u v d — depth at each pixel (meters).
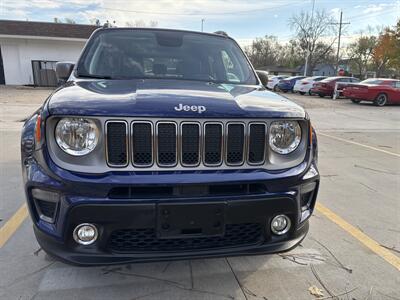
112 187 1.83
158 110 1.88
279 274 2.50
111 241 1.92
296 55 64.06
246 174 1.99
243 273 2.50
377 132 9.30
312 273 2.53
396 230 3.28
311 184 2.25
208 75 3.10
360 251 2.87
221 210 1.93
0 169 4.68
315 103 17.47
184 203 1.88
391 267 2.64
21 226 3.08
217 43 3.53
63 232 1.88
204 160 1.96
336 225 3.35
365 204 3.91
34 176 1.93
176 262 2.60
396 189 4.47
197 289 2.30
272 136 2.08
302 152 2.19
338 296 2.28
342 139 8.10
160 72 3.00
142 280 2.37
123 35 3.34
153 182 1.84
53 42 22.42
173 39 3.41
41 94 16.88
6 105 12.10
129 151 1.86
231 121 1.98
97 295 2.20
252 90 2.68
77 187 1.81
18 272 2.41
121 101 1.94
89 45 3.19
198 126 1.93
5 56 22.16
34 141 2.04
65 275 2.39
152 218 1.87
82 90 2.21
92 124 1.85
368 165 5.67
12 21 23.27
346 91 17.67
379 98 16.86
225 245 2.07
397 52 36.28
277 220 2.14
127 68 2.98
